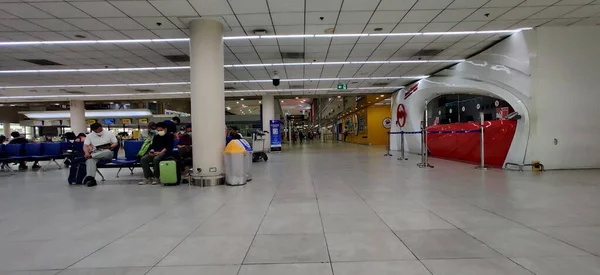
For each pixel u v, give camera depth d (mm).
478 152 8594
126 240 2879
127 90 15203
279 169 8375
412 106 13984
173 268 2252
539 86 7027
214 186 5785
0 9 5445
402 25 6766
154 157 6316
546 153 7043
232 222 3389
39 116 26297
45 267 2318
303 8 5715
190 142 7453
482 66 8883
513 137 7410
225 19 6145
